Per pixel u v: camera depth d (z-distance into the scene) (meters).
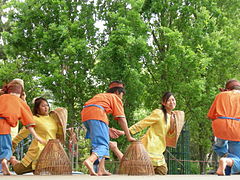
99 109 5.14
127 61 13.09
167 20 16.22
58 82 13.70
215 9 15.86
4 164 5.35
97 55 14.59
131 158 5.04
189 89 14.08
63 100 14.34
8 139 5.46
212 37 15.08
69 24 14.16
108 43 13.54
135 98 13.54
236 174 5.33
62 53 13.40
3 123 5.43
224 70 16.12
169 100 6.39
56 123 6.30
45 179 3.58
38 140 5.65
